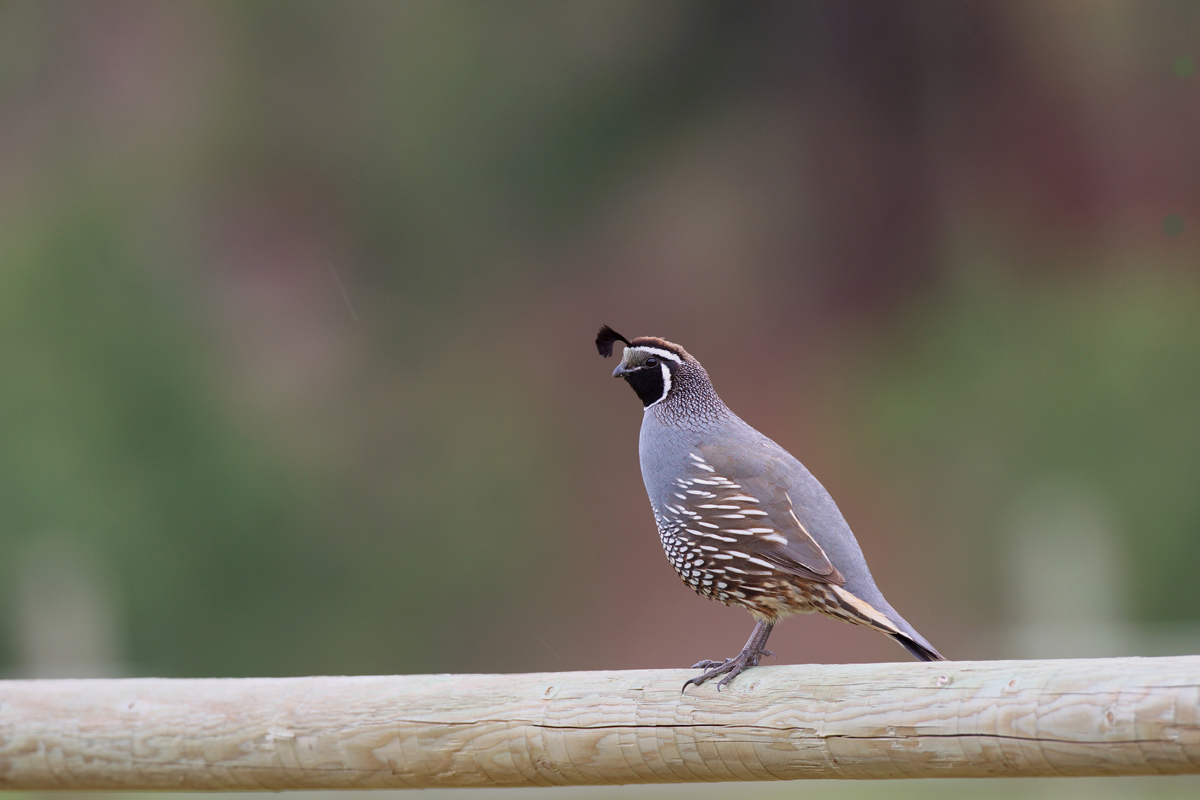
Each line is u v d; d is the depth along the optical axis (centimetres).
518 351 2277
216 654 1991
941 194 2314
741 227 2317
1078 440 2005
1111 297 2155
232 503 2031
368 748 372
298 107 2319
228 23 2303
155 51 2302
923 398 2136
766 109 2339
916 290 2283
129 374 2073
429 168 2323
